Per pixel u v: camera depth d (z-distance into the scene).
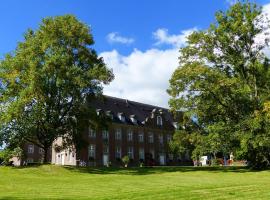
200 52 44.91
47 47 44.12
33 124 43.56
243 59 43.41
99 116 46.97
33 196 18.89
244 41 43.75
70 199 17.45
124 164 75.62
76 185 25.91
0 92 44.41
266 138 38.44
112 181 29.48
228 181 29.11
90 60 46.25
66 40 45.25
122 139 77.44
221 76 42.47
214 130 41.72
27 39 46.06
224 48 44.41
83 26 46.31
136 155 79.38
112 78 45.50
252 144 39.28
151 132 84.25
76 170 41.66
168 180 30.58
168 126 88.88
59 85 42.06
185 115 44.31
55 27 45.00
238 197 17.58
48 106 43.47
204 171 42.09
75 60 45.69
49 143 45.66
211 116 44.47
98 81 44.91
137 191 20.78
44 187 24.47
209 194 18.72
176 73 43.78
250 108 42.00
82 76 43.00
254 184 24.58
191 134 45.69
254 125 39.12
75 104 44.69
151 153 82.69
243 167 46.88
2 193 20.69
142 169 45.62
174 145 48.25
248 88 41.41
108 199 17.25
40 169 40.66
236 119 42.62
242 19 43.50
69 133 45.97
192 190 20.77
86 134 70.69
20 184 27.02
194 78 42.72
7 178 32.03
